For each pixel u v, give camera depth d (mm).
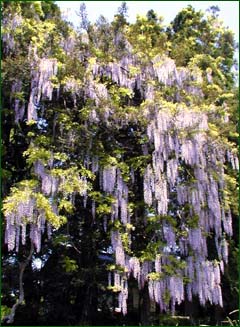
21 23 14344
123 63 15406
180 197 14969
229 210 16328
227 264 17297
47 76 13758
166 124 14469
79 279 15031
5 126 14859
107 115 14203
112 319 16688
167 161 14492
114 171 14156
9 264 14695
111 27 15906
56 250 15406
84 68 14367
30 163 13250
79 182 13336
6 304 14438
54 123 14320
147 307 15484
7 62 13453
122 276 14094
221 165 15977
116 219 14164
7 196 13188
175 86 16094
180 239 15055
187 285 14711
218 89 19031
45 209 12234
